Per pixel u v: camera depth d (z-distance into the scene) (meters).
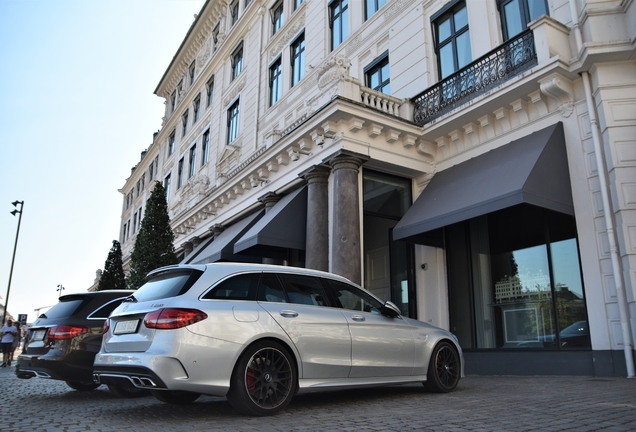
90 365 6.72
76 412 5.27
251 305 4.84
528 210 9.50
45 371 6.55
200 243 18.64
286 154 12.41
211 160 24.00
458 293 10.59
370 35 14.46
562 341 8.48
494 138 10.33
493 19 10.97
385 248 11.90
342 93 10.66
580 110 8.76
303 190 11.95
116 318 5.01
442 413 4.58
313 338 5.03
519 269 9.45
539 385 6.82
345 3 16.09
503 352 9.30
